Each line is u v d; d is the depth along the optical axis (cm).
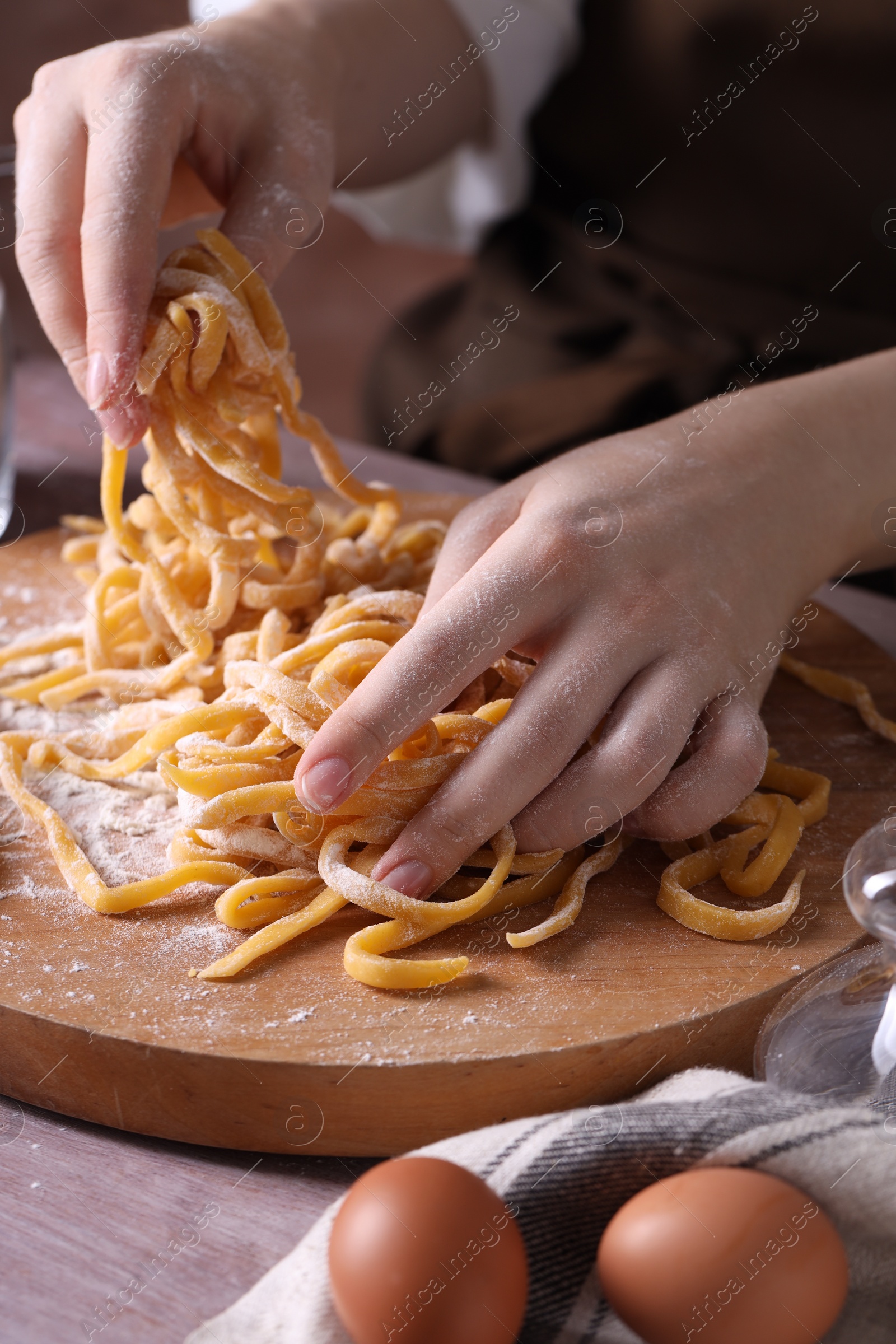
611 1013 51
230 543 64
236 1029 50
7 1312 46
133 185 60
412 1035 50
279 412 66
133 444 61
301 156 70
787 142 110
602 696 55
